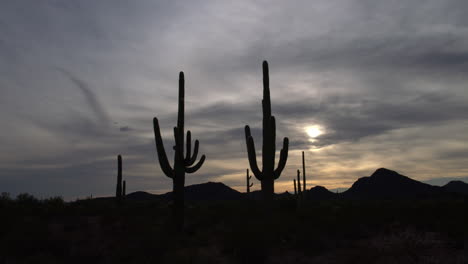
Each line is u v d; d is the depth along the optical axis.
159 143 14.71
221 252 10.37
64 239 11.54
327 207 22.62
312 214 17.28
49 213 17.50
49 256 9.99
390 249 10.42
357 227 13.53
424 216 16.36
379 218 16.11
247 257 9.30
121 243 11.25
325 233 12.60
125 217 17.12
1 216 14.15
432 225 14.09
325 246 10.70
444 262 8.97
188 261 9.09
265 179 14.67
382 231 13.57
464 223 13.74
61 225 15.11
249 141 14.62
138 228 13.95
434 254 9.85
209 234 13.14
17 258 9.76
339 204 26.59
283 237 11.82
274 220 13.50
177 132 15.03
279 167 14.78
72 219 16.48
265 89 15.73
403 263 9.06
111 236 12.78
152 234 12.16
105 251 10.63
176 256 9.42
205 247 11.16
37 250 10.46
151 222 16.33
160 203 27.06
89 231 13.77
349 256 9.66
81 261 9.58
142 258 9.41
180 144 14.99
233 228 12.20
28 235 11.43
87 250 10.39
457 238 11.63
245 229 11.62
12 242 10.58
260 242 10.20
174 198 14.50
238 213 17.33
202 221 15.99
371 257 9.51
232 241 10.59
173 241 11.28
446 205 20.66
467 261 8.99
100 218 17.47
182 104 15.73
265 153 14.83
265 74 15.88
